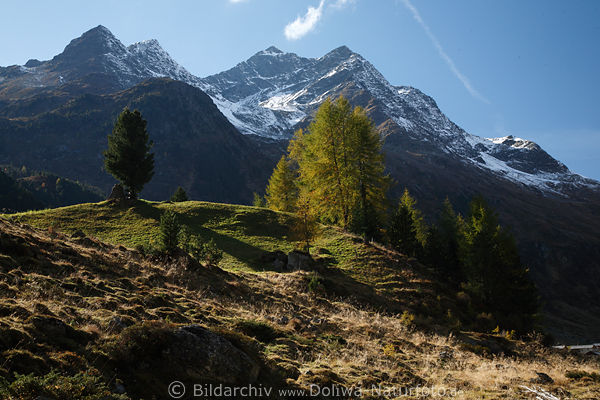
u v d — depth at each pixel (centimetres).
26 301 1011
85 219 3894
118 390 752
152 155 4981
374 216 4184
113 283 1447
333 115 4253
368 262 3341
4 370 673
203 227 4069
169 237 2211
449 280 3653
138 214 4194
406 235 4109
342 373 1172
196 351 898
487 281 3222
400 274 3172
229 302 1747
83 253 1712
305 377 1052
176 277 1842
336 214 4472
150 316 1208
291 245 3803
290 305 1980
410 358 1505
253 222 4381
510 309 3155
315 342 1445
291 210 5681
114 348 858
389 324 2055
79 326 970
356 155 4197
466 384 1255
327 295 2436
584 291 18600
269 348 1243
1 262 1271
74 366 771
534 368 1692
